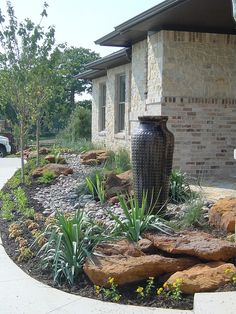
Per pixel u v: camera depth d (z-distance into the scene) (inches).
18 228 270.4
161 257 190.2
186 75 446.6
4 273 207.8
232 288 171.8
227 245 192.9
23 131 454.3
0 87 437.1
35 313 166.9
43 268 207.8
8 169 601.6
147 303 172.1
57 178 436.5
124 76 665.0
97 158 530.9
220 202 250.8
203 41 448.5
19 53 439.2
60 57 460.1
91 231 214.4
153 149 258.8
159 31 446.3
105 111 770.2
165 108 443.2
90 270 187.9
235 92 461.7
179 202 306.0
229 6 386.9
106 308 168.9
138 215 225.9
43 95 458.6
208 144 456.8
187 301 169.8
